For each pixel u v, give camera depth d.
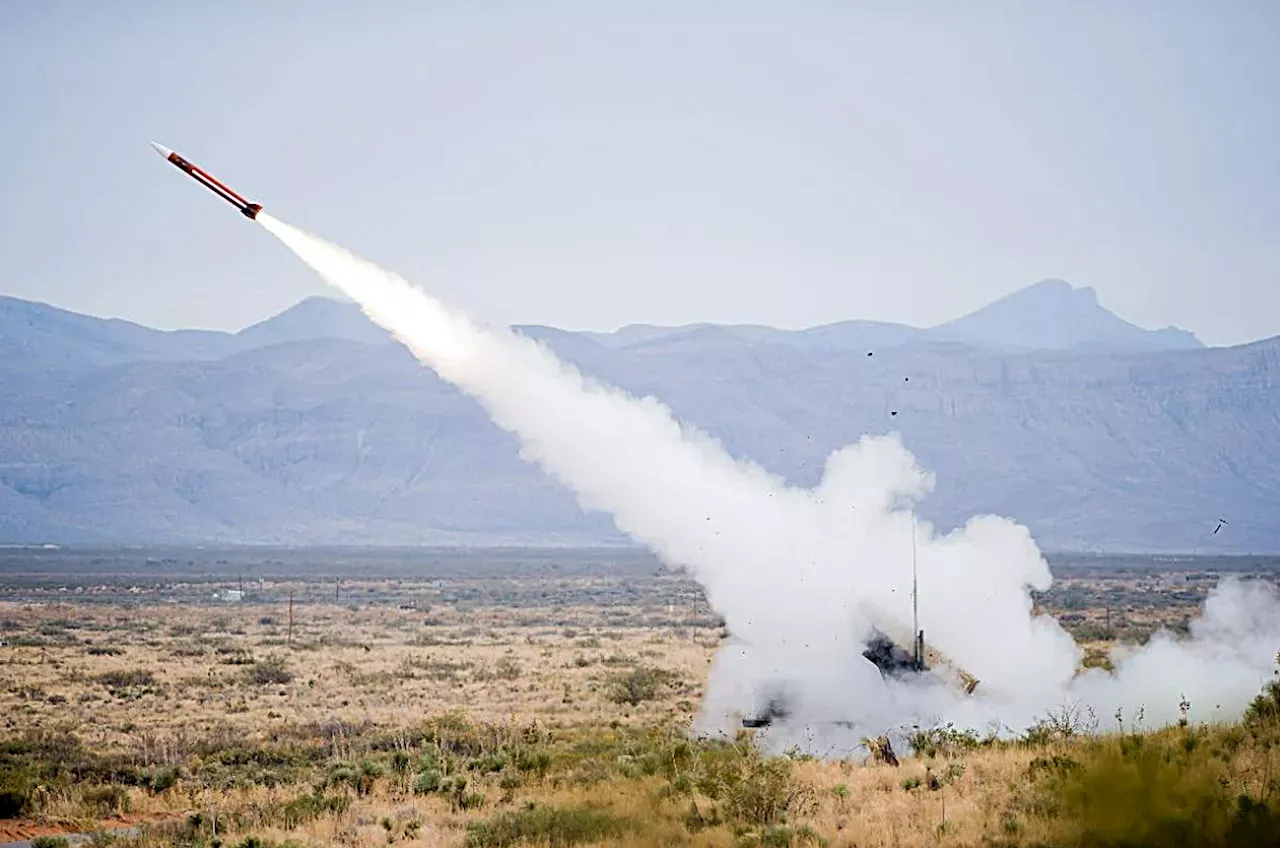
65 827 77.75
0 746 104.62
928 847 56.19
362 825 68.94
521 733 107.12
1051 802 60.00
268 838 65.81
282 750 101.88
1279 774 59.41
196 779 90.50
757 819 63.50
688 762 79.88
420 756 90.56
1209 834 52.66
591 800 69.69
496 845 61.31
